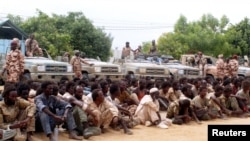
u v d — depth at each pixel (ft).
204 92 35.37
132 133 28.19
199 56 74.18
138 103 34.45
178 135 28.17
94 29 120.47
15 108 23.67
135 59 65.31
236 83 43.86
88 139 26.12
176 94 39.96
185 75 63.21
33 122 23.98
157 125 31.19
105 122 28.40
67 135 26.89
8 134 22.54
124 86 34.53
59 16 120.78
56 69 48.55
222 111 37.24
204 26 153.38
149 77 54.19
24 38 88.99
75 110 26.68
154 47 73.36
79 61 52.47
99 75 54.44
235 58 64.90
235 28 144.15
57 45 107.04
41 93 26.11
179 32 146.92
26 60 48.26
